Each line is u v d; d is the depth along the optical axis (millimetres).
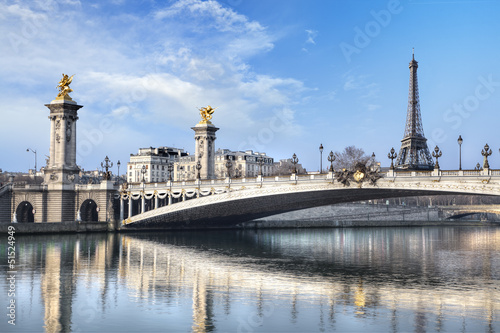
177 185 126562
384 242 108250
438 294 44688
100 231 125188
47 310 39281
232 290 46531
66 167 131625
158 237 114500
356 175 98062
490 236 137125
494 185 86812
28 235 109562
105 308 39781
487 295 44188
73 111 134125
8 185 135125
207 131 163375
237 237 118250
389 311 38562
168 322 36031
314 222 177625
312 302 41594
